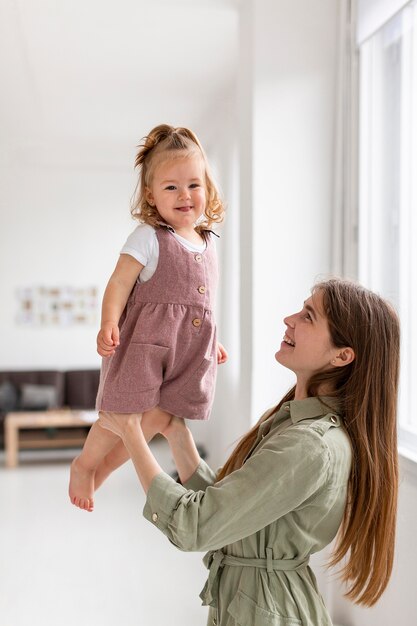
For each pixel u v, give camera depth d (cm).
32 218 907
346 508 177
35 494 626
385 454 176
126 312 187
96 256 920
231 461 196
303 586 175
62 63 528
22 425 752
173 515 165
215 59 516
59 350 916
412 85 298
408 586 249
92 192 915
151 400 186
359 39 333
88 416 798
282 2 359
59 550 478
